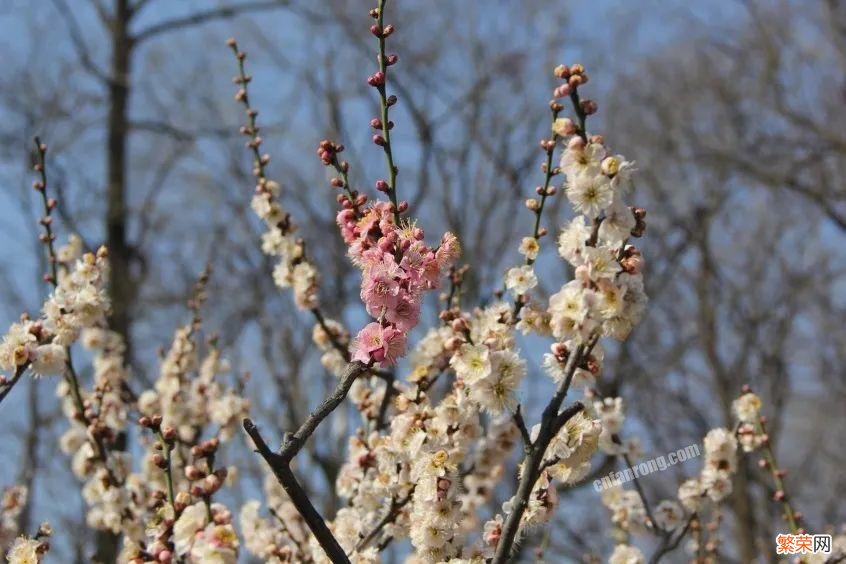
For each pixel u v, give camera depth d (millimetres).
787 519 4789
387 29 3307
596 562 6520
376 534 4141
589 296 2688
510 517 2852
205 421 6066
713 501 4859
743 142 15250
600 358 2984
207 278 6910
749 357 16062
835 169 15148
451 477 3395
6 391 3469
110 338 5871
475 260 14266
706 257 14984
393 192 3182
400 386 4754
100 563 6926
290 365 13219
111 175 12914
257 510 4895
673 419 15531
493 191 15328
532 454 2852
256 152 5137
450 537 3346
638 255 2777
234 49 5141
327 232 15062
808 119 14445
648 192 15656
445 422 3516
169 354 6199
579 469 3178
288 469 2658
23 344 3535
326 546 2703
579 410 2840
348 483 4551
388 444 3746
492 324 3410
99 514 5480
